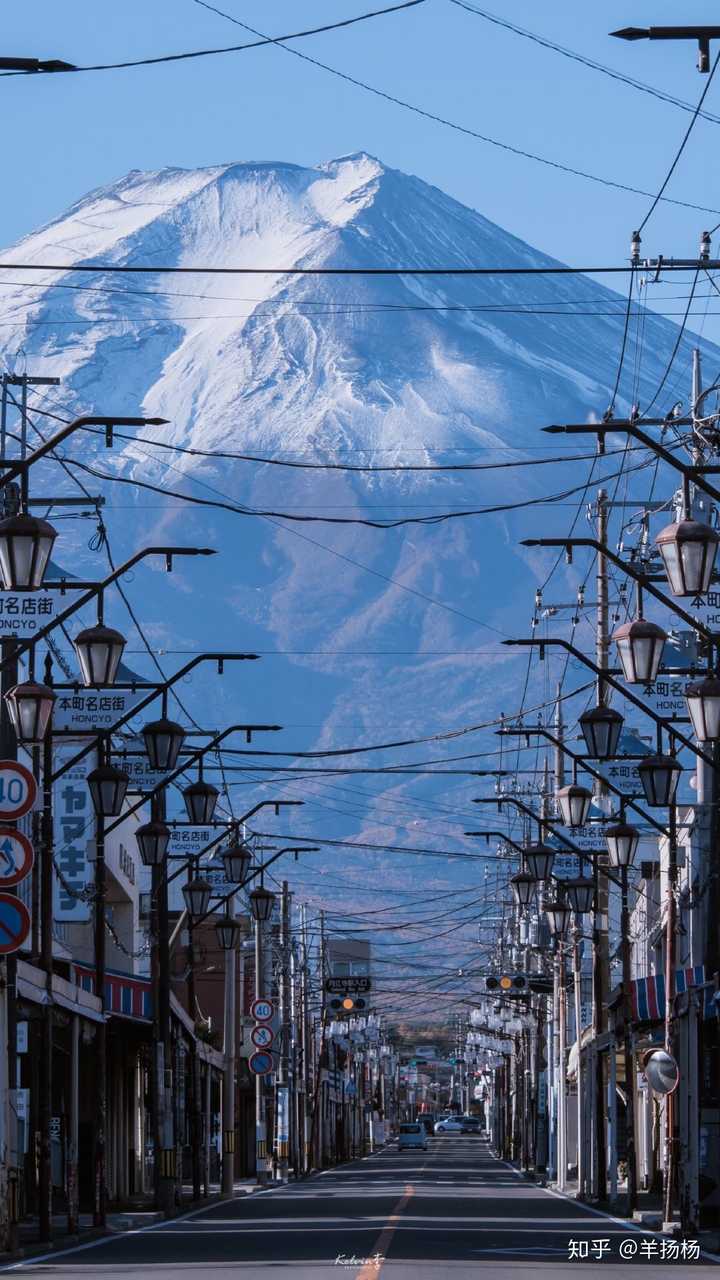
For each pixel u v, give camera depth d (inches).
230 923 5620.1
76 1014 3705.7
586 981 6904.5
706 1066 3472.0
